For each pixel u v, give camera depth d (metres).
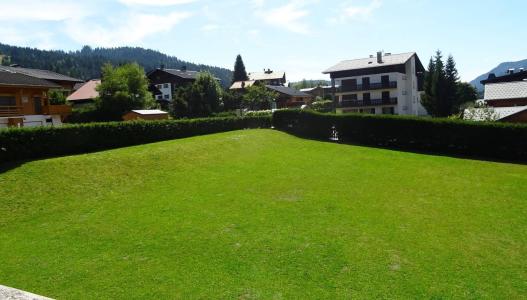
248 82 100.75
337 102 61.25
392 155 25.44
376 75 58.22
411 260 9.95
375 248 10.67
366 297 8.20
